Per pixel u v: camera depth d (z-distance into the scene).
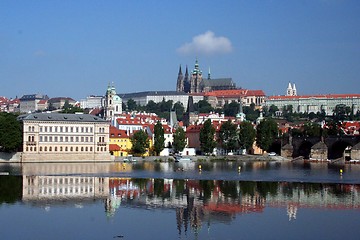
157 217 167.75
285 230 151.88
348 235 146.75
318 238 143.75
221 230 151.62
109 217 167.12
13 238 142.00
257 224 158.62
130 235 145.50
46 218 165.12
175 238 143.00
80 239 141.38
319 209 183.00
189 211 177.38
